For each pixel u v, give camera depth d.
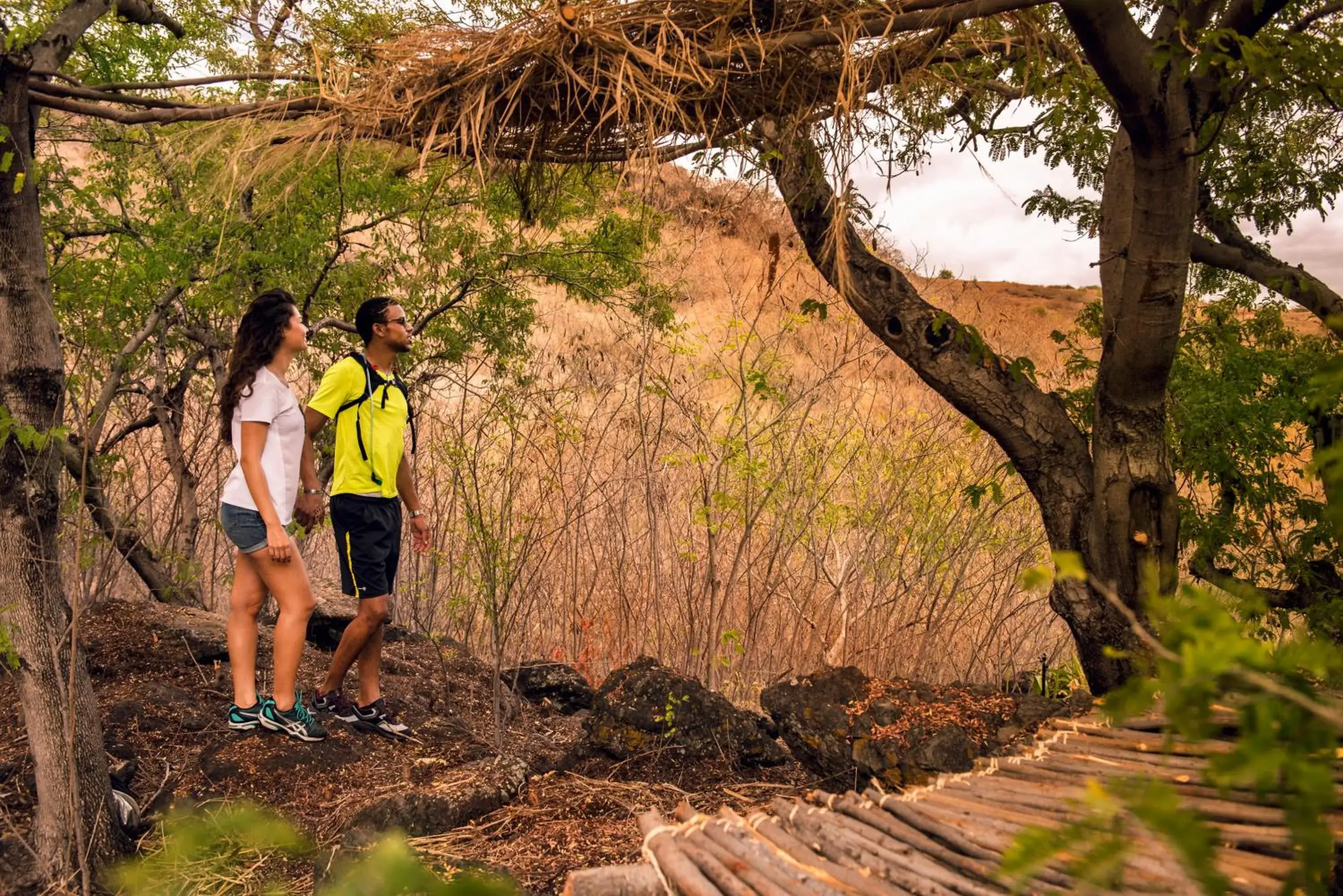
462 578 5.38
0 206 3.01
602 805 3.72
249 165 2.96
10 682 4.19
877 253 3.97
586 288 5.90
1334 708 0.76
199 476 5.85
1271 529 4.20
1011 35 3.04
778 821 1.86
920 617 5.43
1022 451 3.68
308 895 3.01
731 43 2.71
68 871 2.99
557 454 5.50
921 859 1.68
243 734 4.00
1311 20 3.51
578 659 5.71
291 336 3.95
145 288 5.29
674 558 5.75
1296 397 4.11
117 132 5.32
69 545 4.74
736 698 5.29
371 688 4.29
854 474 5.67
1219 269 4.81
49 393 3.13
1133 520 3.49
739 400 5.10
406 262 6.12
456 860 3.27
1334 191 4.45
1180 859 0.72
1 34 2.97
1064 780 1.94
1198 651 0.75
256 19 4.07
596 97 2.83
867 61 2.73
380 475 4.14
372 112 2.87
